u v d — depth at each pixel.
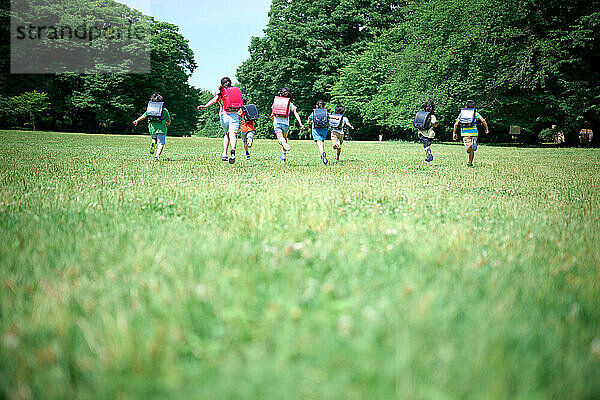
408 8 38.03
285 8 51.06
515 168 11.82
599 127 33.41
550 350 1.62
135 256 2.79
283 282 2.30
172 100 58.22
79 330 1.77
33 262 2.63
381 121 43.03
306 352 1.59
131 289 2.20
